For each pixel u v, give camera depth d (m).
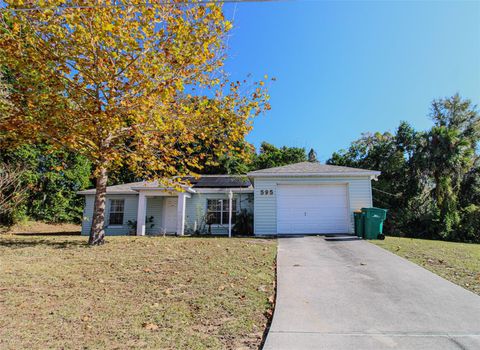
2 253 8.30
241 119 9.34
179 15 8.05
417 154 20.14
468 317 4.25
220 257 7.88
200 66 8.79
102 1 7.57
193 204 17.41
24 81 8.24
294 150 33.88
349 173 13.73
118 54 7.87
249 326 3.94
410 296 5.10
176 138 9.71
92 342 3.39
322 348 3.36
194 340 3.50
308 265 7.19
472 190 19.95
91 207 18.06
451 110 25.86
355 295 5.15
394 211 19.48
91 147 9.16
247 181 18.97
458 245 10.83
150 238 12.48
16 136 9.19
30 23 7.55
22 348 3.22
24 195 17.58
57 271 6.38
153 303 4.66
